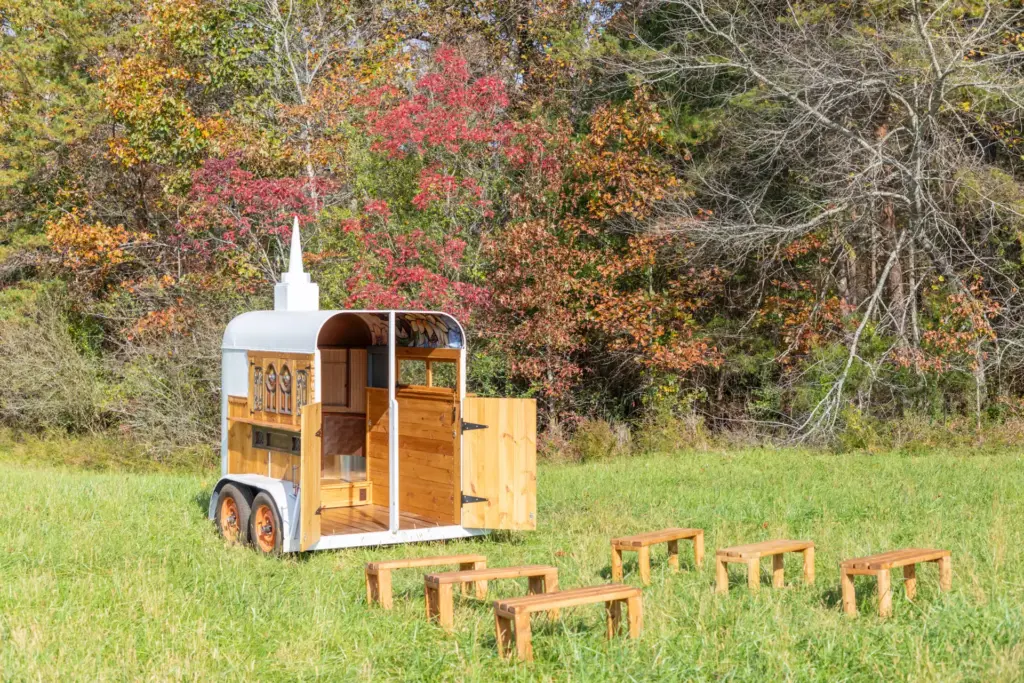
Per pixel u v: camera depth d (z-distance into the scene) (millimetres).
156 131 25062
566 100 24812
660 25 25297
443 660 6461
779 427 22859
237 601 7961
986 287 22797
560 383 23016
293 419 10406
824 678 6148
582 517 12500
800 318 22750
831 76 21516
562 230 23359
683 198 23469
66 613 7504
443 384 17922
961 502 12914
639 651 6598
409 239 21094
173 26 24688
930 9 21781
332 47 26344
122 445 22391
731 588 8578
